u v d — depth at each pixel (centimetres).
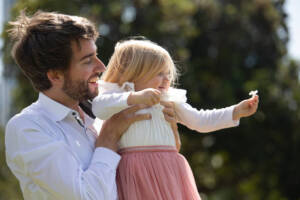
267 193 2591
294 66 2675
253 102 536
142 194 509
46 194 479
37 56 507
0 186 2003
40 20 514
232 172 2683
